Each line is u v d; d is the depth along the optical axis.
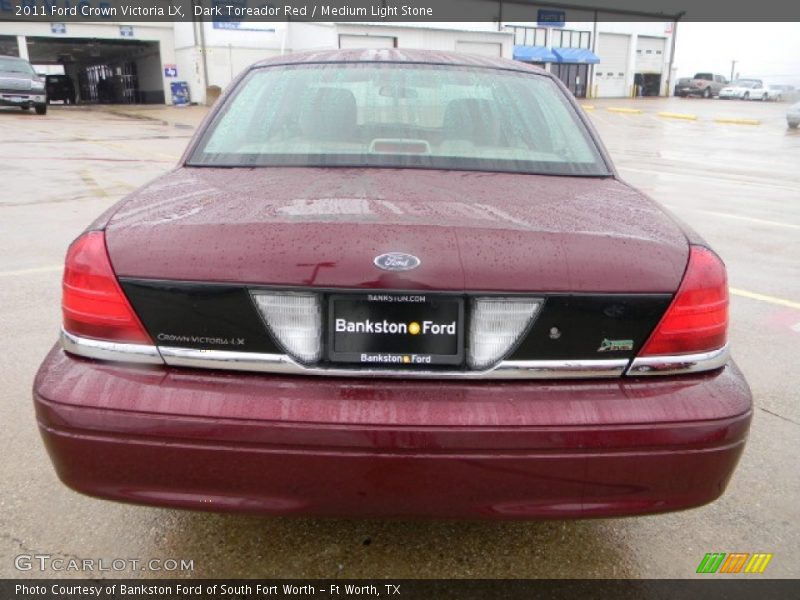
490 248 1.68
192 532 2.27
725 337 1.79
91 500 2.41
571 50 46.88
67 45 38.88
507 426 1.61
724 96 51.88
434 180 2.20
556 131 2.59
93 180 9.95
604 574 2.13
